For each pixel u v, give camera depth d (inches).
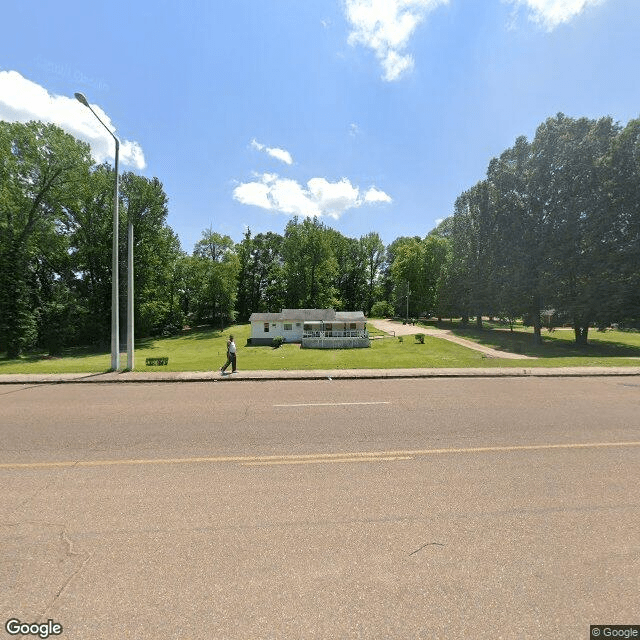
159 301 1747.0
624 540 133.5
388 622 98.3
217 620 98.7
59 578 113.9
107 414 321.1
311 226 2566.4
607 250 1146.7
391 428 275.6
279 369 567.5
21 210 1229.7
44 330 1387.8
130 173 1659.7
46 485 179.5
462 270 1990.7
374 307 3011.8
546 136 1333.7
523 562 121.1
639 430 269.1
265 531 139.6
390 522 145.8
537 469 198.1
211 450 229.9
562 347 1264.8
